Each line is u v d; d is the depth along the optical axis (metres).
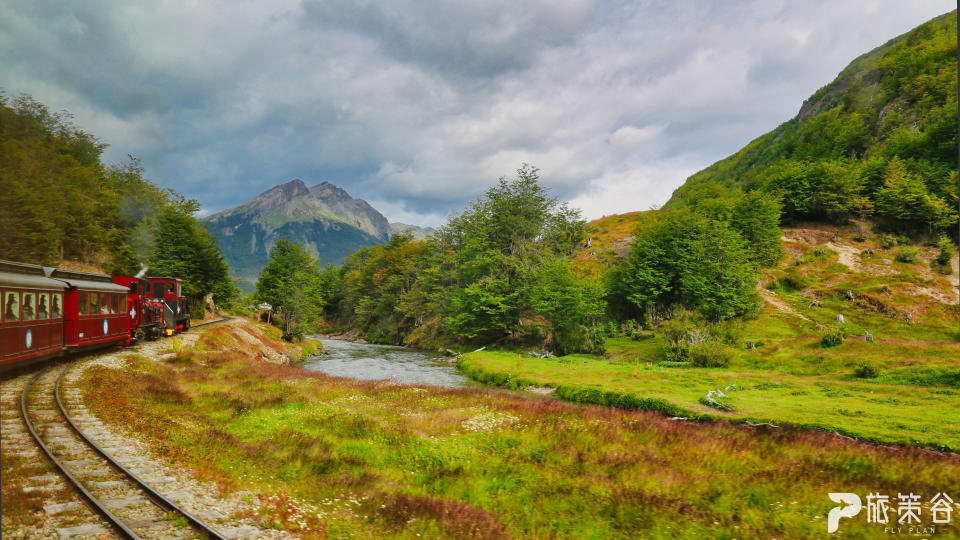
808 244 80.44
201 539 7.26
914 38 154.75
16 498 7.87
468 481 12.99
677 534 9.66
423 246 111.88
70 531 7.00
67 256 47.56
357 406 22.67
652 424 19.66
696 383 31.84
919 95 122.94
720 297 54.56
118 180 59.81
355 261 151.25
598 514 10.84
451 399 25.22
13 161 40.09
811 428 19.95
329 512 9.76
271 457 13.33
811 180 93.12
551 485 12.62
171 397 19.62
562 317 56.81
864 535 9.20
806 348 39.84
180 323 46.00
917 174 81.31
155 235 60.56
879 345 38.03
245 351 45.59
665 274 66.00
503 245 78.12
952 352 34.66
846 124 133.62
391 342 90.38
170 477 10.13
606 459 14.84
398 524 9.31
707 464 14.53
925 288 56.81
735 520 10.22
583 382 33.62
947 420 20.11
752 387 30.09
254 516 8.67
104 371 21.36
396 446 15.96
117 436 12.68
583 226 105.69
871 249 72.12
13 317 17.22
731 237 61.91
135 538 6.88
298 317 68.62
